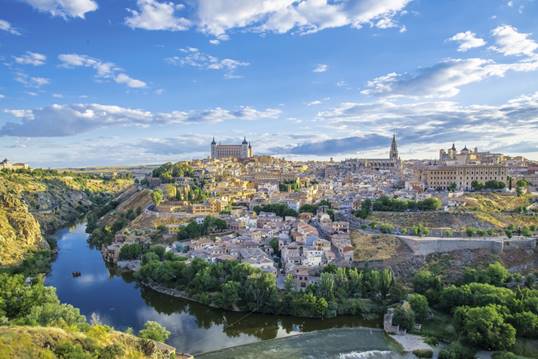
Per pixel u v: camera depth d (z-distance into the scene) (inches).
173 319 7637.8
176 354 5526.6
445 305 7613.2
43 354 3745.1
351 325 7411.4
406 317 7032.5
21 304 6063.0
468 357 5905.5
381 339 6776.6
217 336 6919.3
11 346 3661.4
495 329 6112.2
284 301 7795.3
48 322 5132.9
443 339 6688.0
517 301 6875.0
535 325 6279.5
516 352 6053.2
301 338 6830.7
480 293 7377.0
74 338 4158.5
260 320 7554.1
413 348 6412.4
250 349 6412.4
